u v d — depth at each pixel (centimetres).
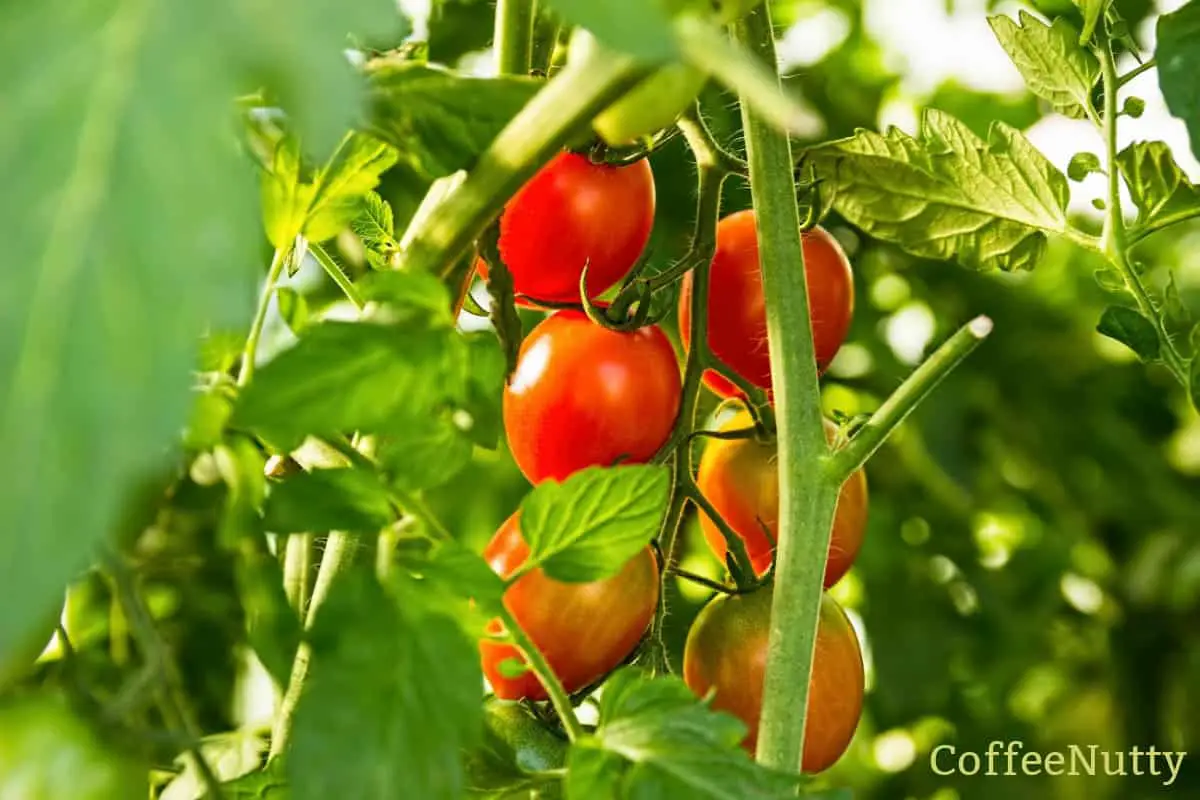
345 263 63
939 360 52
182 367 33
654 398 58
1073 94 60
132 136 34
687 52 39
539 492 46
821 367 62
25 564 31
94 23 35
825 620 59
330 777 42
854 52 109
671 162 93
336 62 35
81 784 42
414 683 43
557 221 58
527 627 55
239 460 44
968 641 109
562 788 49
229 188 34
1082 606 116
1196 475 119
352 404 43
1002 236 63
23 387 32
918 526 109
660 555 58
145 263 33
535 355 58
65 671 43
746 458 60
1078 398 111
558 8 37
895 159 61
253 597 44
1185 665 111
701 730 45
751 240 60
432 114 46
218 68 35
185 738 43
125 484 32
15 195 33
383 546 45
